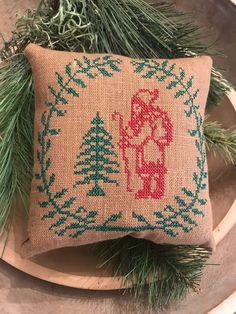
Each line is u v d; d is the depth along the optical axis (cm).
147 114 61
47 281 78
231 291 82
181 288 76
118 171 60
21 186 72
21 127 71
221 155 83
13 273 77
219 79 79
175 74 63
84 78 61
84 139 60
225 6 84
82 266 77
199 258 75
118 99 61
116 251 76
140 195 60
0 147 69
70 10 68
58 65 62
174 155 61
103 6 70
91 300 79
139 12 72
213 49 84
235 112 83
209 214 65
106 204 60
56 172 60
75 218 60
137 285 74
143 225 60
